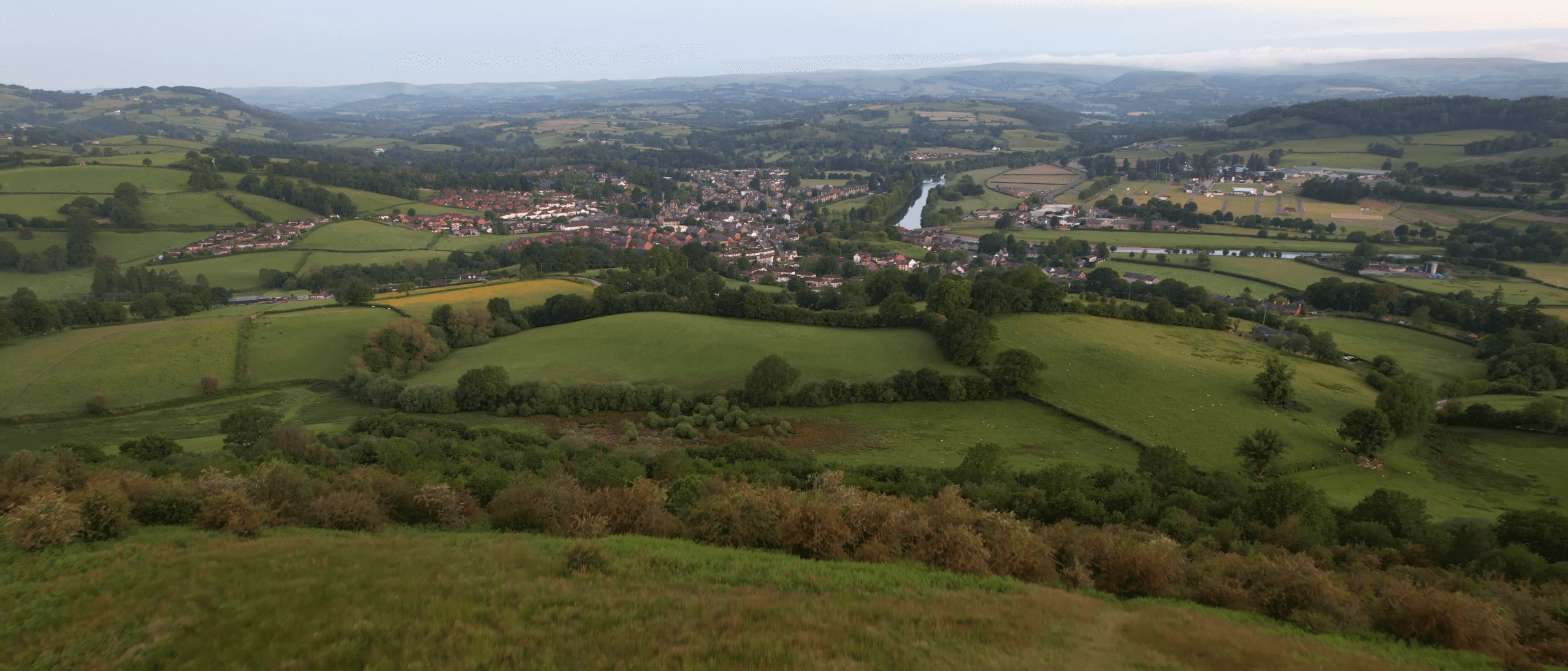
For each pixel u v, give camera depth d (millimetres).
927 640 21500
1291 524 44000
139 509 31516
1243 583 30750
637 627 21500
